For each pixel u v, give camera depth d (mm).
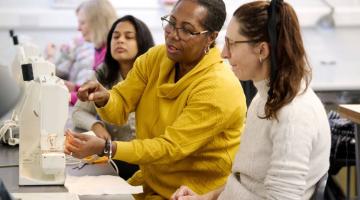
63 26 4887
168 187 2234
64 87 1877
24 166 1893
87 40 4227
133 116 2791
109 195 1869
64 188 1860
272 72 1672
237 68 1763
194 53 2137
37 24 4855
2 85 1140
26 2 4855
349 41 5004
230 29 1746
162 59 2277
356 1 5023
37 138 1914
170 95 2191
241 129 2205
